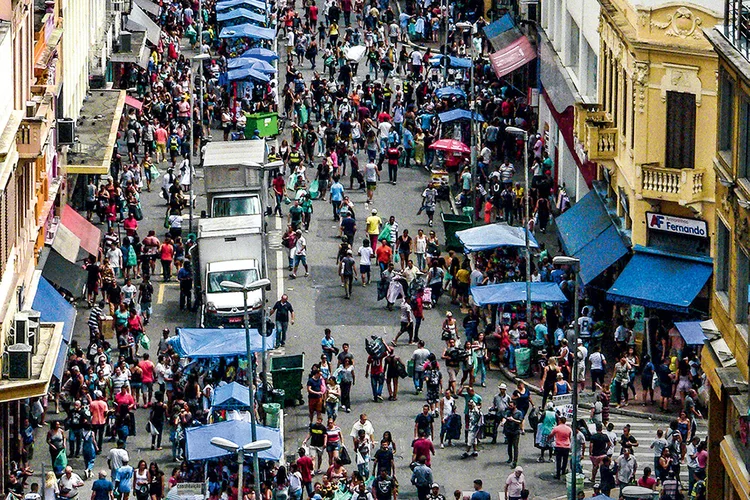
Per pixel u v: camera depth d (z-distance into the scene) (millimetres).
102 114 183250
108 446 136375
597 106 162625
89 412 133250
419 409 143875
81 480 127062
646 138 148125
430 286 162625
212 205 171750
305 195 178625
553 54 189750
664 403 140875
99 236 162000
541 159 186625
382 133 196625
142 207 185000
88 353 146875
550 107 188375
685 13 144875
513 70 199875
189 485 123625
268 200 184125
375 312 162250
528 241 154000
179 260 168500
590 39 171250
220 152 174500
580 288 156375
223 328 150000
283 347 154125
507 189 180000
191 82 186750
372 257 171875
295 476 126375
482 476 132500
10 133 123188
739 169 108312
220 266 158125
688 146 146500
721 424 111812
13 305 128625
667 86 146500
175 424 134375
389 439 127562
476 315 154125
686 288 145125
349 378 142250
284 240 169000
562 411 132125
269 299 164375
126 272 166875
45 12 149125
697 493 122375
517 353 147375
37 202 144000
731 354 110562
